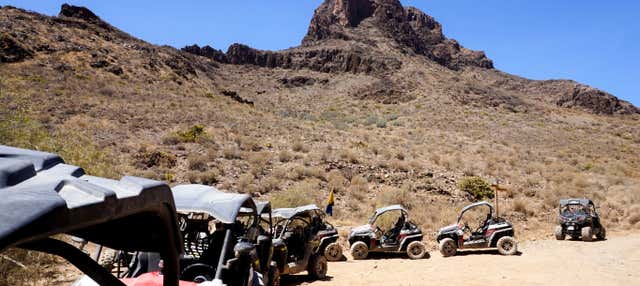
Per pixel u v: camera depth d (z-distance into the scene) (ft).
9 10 189.37
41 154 5.34
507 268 39.06
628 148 175.52
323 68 393.50
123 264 22.91
